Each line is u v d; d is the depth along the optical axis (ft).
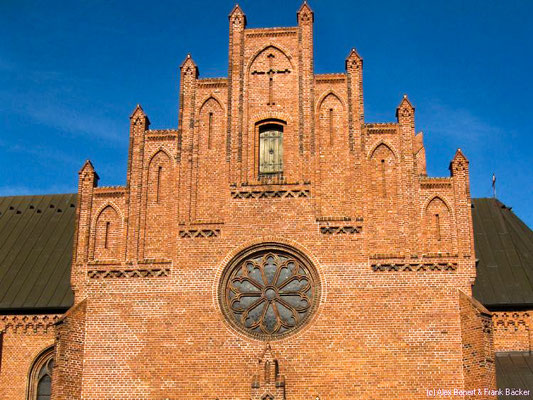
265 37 130.62
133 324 115.96
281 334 114.11
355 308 114.11
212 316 115.55
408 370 110.63
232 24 131.54
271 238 118.83
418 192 119.65
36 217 159.43
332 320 113.70
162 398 112.06
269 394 107.55
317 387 110.83
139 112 127.54
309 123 124.57
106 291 118.01
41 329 135.64
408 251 116.26
